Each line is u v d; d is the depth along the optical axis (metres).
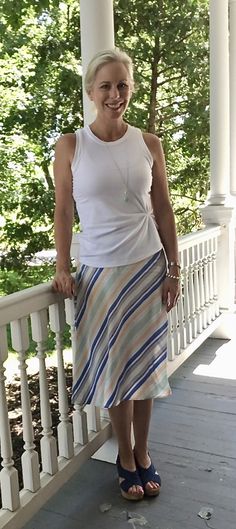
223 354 4.02
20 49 7.52
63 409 2.19
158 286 2.09
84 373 2.16
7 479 1.88
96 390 2.11
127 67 1.94
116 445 2.56
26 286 7.65
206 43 6.70
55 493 2.22
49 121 7.21
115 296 2.02
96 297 2.04
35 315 2.00
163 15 6.53
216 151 4.21
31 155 7.90
